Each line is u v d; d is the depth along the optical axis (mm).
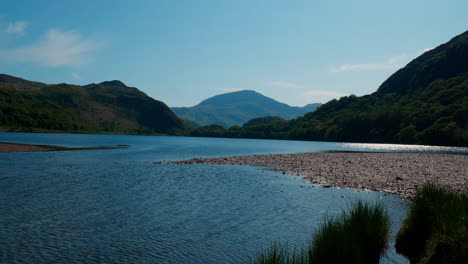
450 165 44438
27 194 22750
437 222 10625
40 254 11914
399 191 24328
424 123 165625
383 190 25125
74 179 30219
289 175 34500
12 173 33000
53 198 21641
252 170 39250
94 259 11531
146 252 12234
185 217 17312
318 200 21734
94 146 90812
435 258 8938
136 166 42500
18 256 11680
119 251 12320
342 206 19875
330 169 39344
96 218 16969
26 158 48625
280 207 19688
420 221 11672
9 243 12984
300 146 137375
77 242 13273
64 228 15156
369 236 10766
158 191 24953
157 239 13727
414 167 41312
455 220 9781
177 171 37875
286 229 15148
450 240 9016
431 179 29906
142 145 116062
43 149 66125
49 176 31641
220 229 15180
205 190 25562
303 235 14227
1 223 15695
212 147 114250
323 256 8508
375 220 11242
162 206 19891
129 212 18297
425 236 11172
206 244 13102
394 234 13227
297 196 23156
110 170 37688
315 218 17109
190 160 51406
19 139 114062
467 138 133375
